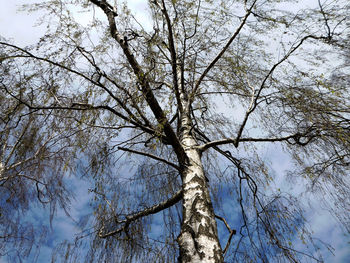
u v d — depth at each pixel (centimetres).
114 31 312
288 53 275
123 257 275
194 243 196
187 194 240
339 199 264
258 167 342
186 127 328
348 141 254
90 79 244
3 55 248
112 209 289
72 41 277
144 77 242
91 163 289
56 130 262
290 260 252
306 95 288
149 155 276
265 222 288
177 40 399
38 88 262
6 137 260
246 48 364
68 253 269
